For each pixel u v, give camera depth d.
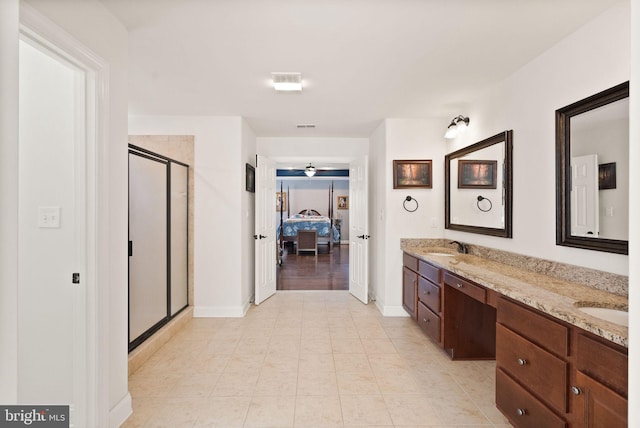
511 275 2.18
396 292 3.87
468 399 2.19
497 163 2.75
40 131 1.69
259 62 2.41
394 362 2.71
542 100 2.24
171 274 3.38
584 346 1.31
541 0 1.68
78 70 1.61
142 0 1.68
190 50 2.23
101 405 1.70
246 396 2.21
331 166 8.57
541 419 1.53
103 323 1.70
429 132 3.86
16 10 0.90
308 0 1.69
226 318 3.76
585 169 1.87
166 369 2.57
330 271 6.46
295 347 2.99
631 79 0.86
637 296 0.84
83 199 1.64
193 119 3.79
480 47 2.17
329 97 3.14
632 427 0.85
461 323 2.75
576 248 1.94
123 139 1.91
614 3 1.69
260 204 4.25
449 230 3.72
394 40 2.09
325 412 2.04
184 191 3.71
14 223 0.91
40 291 1.69
